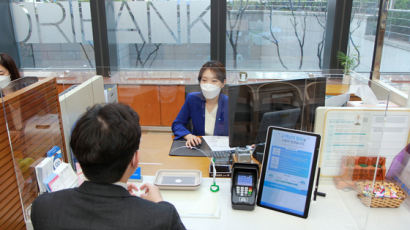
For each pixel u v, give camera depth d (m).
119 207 0.73
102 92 1.92
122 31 3.89
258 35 3.88
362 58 3.77
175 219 0.76
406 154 1.44
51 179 1.25
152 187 1.14
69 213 0.74
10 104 1.10
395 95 1.68
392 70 3.66
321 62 3.96
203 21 3.83
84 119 0.76
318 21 3.80
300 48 3.92
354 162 1.43
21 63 4.00
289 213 1.28
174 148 1.90
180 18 3.83
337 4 3.53
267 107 1.64
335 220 1.25
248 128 1.65
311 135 1.26
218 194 1.41
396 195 1.33
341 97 1.68
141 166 1.67
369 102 1.51
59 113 1.44
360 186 1.39
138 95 2.92
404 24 3.48
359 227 1.21
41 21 3.85
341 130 1.44
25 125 1.19
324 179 1.51
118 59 4.01
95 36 3.76
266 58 3.98
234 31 3.86
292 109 1.68
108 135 0.73
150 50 3.97
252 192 1.33
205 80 1.97
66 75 1.88
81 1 3.73
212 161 1.61
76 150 0.75
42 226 0.75
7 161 1.08
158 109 2.91
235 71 2.31
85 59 3.97
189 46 3.94
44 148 1.33
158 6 3.79
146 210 0.74
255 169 1.38
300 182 1.27
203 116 2.11
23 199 1.18
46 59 4.00
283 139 1.31
